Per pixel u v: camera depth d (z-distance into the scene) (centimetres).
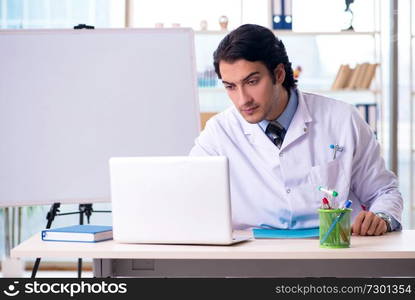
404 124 502
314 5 527
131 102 349
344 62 534
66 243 215
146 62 352
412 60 500
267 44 223
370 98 527
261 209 252
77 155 343
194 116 352
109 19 521
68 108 346
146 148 347
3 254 528
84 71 348
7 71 346
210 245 204
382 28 507
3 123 344
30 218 525
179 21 530
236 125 257
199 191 202
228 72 221
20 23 516
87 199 341
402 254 189
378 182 254
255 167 254
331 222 196
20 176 341
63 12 517
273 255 191
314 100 260
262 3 527
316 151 252
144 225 208
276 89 238
